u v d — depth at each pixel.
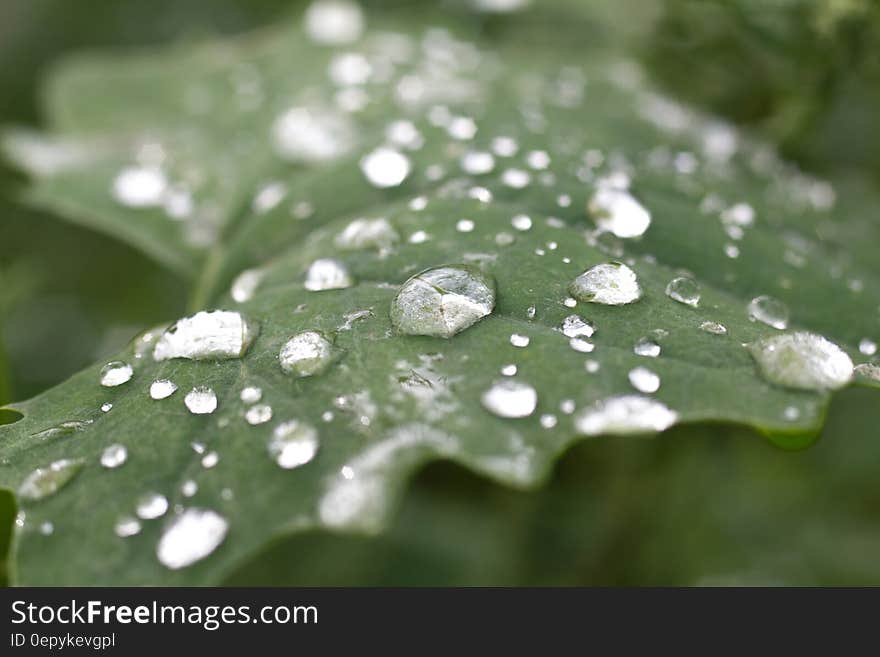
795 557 0.22
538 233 0.16
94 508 0.14
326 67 0.22
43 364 0.26
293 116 0.20
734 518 0.23
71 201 0.18
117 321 0.26
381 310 0.15
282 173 0.18
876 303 0.16
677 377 0.14
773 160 0.19
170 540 0.14
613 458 0.22
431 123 0.18
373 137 0.18
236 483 0.14
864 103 0.20
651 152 0.18
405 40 0.23
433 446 0.14
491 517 0.25
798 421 0.14
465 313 0.15
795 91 0.19
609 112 0.19
